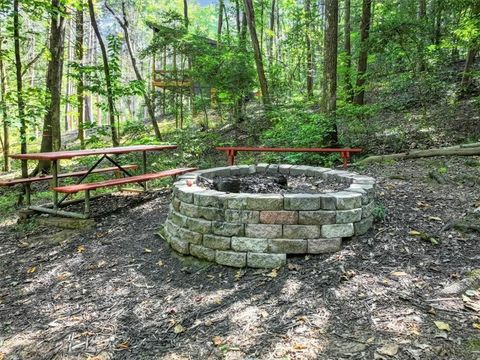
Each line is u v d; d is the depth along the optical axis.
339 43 15.83
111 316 2.98
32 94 7.41
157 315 2.91
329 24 8.02
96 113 27.84
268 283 3.10
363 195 3.59
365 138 8.55
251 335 2.50
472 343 2.16
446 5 8.61
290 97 13.57
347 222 3.44
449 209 4.21
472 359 2.04
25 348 2.71
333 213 3.38
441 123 8.48
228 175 5.27
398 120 9.34
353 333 2.38
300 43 15.45
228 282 3.23
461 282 2.78
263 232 3.38
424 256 3.22
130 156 9.86
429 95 9.94
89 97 21.84
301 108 9.92
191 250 3.70
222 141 11.38
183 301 3.04
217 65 11.37
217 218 3.51
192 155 10.68
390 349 2.18
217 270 3.44
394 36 8.20
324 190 4.35
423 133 8.17
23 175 7.17
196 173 4.85
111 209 5.68
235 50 11.74
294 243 3.34
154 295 3.21
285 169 5.34
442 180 5.42
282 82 13.41
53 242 4.71
